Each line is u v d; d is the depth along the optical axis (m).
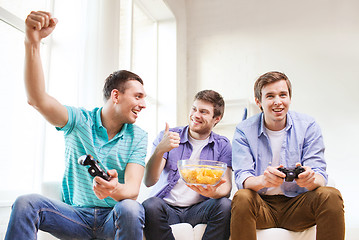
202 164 1.43
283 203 1.62
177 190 1.79
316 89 3.56
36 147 2.05
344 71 3.52
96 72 2.21
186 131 1.94
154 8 3.71
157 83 3.84
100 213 1.38
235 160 1.72
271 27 3.84
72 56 2.22
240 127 1.81
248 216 1.42
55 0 2.28
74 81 2.19
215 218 1.56
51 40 2.22
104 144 1.44
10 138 1.88
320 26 3.66
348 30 3.57
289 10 3.80
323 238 1.38
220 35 4.04
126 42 3.16
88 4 2.29
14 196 1.86
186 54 4.12
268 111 1.69
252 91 3.80
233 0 4.04
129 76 1.51
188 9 4.20
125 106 1.47
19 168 1.93
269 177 1.40
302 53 3.68
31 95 1.19
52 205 1.24
